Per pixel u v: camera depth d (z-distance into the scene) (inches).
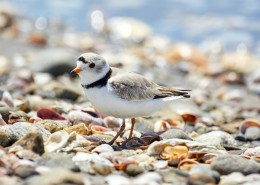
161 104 398.0
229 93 722.2
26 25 1156.5
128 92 383.9
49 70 725.3
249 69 887.1
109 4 1320.1
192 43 1096.2
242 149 415.8
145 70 853.8
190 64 941.8
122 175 330.6
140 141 405.4
